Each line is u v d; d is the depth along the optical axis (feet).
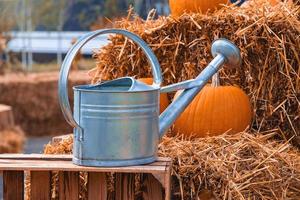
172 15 9.13
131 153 6.16
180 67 8.91
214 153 7.20
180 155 7.18
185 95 6.95
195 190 7.00
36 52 50.14
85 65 37.93
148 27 9.01
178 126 8.25
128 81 6.63
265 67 8.51
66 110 6.05
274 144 7.91
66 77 6.03
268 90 8.55
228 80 8.71
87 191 6.64
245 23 8.48
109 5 47.50
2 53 41.11
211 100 8.14
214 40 8.01
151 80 8.72
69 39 48.78
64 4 51.19
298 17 8.78
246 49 8.52
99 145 6.11
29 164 6.29
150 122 6.28
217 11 9.00
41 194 6.54
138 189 6.89
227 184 6.81
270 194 6.88
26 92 32.07
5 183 6.56
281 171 7.10
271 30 8.38
